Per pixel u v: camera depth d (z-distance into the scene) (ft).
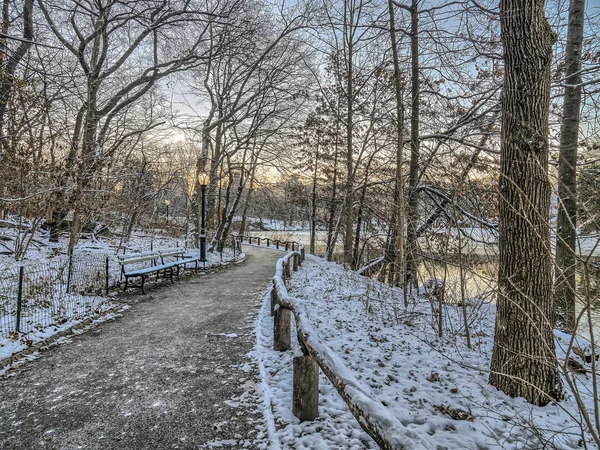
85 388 12.50
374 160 55.11
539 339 11.55
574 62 25.91
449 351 16.48
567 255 16.85
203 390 12.26
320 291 29.91
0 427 10.05
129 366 14.44
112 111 45.27
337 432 9.53
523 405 11.41
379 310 23.50
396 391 12.14
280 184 78.89
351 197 54.65
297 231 171.01
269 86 61.05
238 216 150.10
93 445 9.19
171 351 16.12
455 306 26.08
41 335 17.44
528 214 11.66
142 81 46.06
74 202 33.04
